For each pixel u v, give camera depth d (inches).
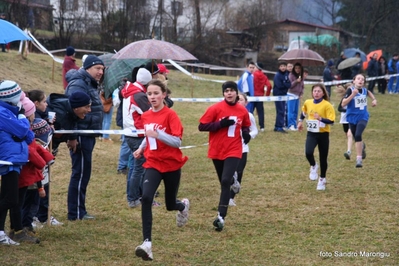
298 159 770.2
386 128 1130.0
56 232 427.8
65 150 767.1
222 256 385.7
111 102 854.5
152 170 379.6
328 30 3262.8
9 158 369.1
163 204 534.6
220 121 438.0
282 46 2960.1
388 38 3213.6
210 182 633.6
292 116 1047.6
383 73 1765.5
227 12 2588.6
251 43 2635.3
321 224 462.9
